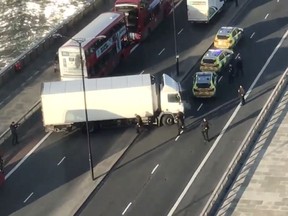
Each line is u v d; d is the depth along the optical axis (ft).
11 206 205.87
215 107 248.52
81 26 319.88
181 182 209.26
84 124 238.27
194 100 254.27
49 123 238.68
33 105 260.21
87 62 260.01
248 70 271.90
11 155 230.89
